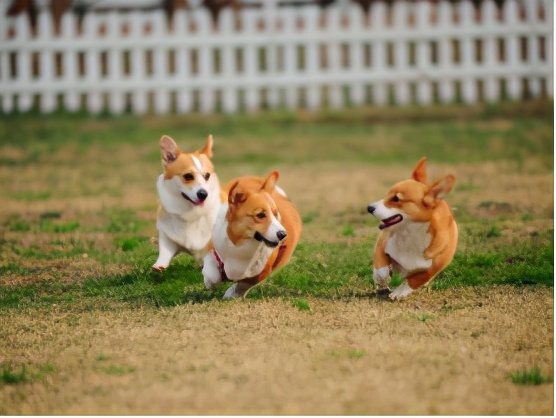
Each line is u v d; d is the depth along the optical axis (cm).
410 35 2495
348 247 1233
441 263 994
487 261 1148
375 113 2448
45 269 1177
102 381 809
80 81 2522
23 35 2503
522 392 782
